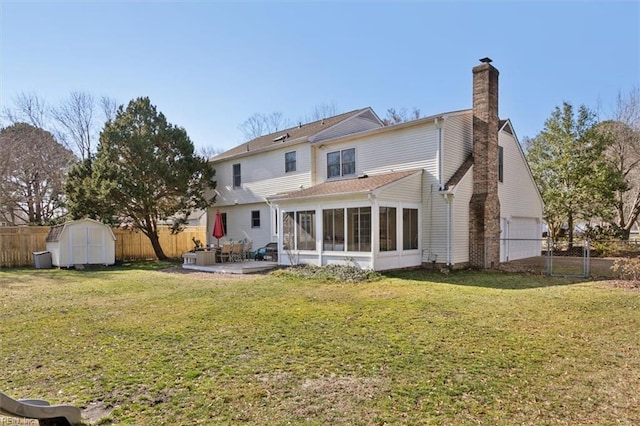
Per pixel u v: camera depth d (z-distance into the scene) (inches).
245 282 454.9
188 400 147.9
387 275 487.5
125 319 278.1
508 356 194.4
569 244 881.5
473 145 579.8
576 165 856.9
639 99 946.7
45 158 1014.4
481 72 571.8
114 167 713.0
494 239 573.6
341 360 190.1
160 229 885.2
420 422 130.1
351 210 514.9
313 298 350.0
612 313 285.0
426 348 206.8
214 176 903.1
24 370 180.7
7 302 347.3
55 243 674.8
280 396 150.6
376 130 604.4
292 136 793.6
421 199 566.9
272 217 764.0
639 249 824.3
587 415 134.9
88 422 131.6
